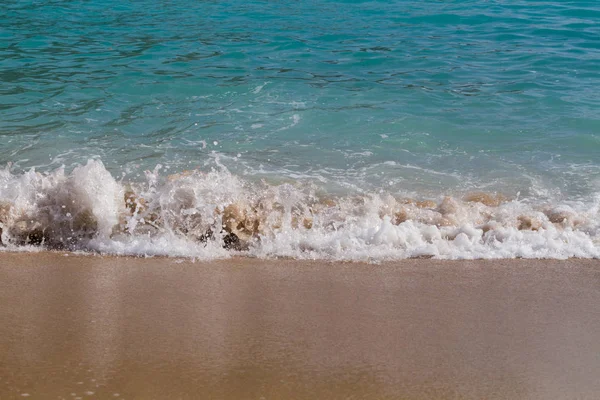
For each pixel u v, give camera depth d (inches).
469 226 251.8
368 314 188.1
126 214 247.4
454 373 158.2
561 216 265.6
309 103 417.4
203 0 748.0
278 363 160.2
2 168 309.6
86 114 390.3
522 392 151.6
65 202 243.4
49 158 324.8
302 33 608.1
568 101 426.3
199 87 445.1
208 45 562.6
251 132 368.2
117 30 611.5
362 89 449.1
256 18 665.6
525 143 358.3
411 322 184.1
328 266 224.1
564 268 225.3
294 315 186.5
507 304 197.2
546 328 182.5
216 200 250.2
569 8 705.6
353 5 729.6
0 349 163.0
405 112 404.5
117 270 217.2
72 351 163.2
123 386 148.3
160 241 237.5
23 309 186.4
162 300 194.9
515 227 258.7
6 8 693.9
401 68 505.4
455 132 373.7
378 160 334.0
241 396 146.0
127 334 172.7
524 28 629.3
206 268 220.5
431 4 738.8
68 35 589.6
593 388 153.9
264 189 276.2
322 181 307.0
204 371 155.6
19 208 242.1
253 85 451.5
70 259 225.6
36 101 410.9
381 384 152.6
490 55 543.2
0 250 231.8
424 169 323.9
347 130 374.0
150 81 456.1
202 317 183.9
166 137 357.7
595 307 196.2
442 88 455.2
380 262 227.8
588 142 359.6
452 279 215.0
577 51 550.3
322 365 159.9
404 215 263.9
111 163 321.1
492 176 316.5
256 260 228.2
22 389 145.7
